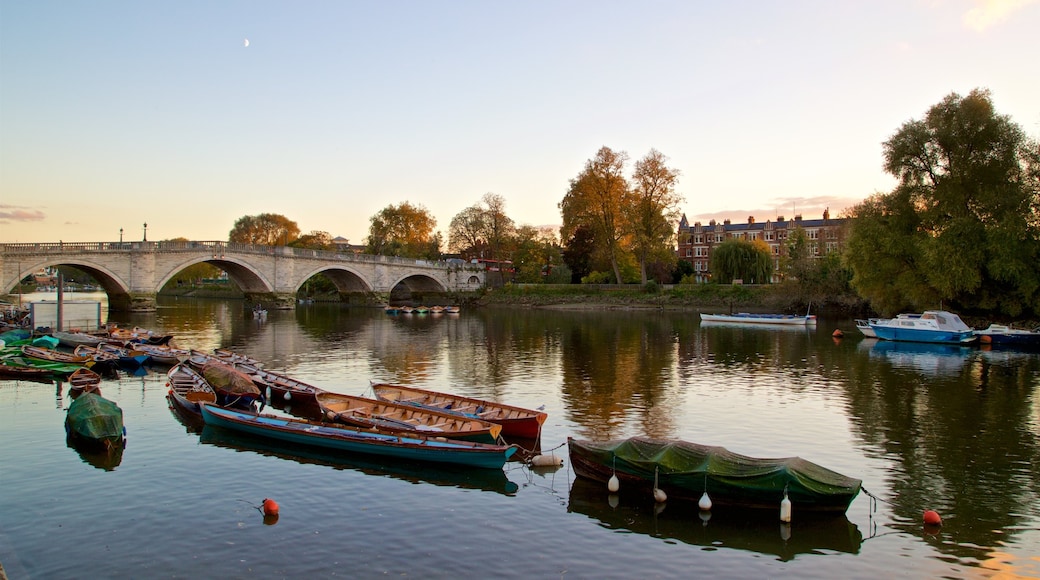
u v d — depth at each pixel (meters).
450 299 129.75
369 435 23.53
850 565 15.95
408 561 15.94
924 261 59.09
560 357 50.28
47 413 30.11
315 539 17.09
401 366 45.59
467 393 35.78
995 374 42.00
